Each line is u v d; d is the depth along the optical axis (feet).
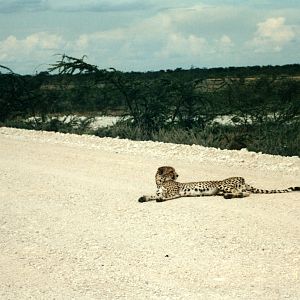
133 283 25.50
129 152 57.41
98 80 89.30
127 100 87.61
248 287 24.52
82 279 26.21
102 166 50.96
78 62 88.43
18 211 37.68
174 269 26.84
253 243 29.73
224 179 43.01
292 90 83.46
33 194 41.93
